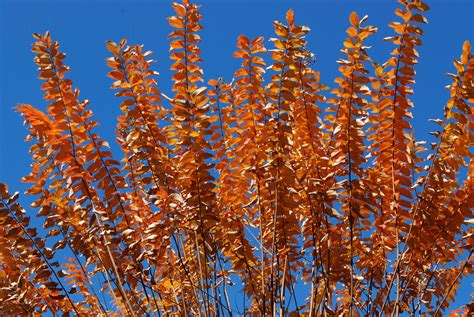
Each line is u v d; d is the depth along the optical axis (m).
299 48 3.87
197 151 3.90
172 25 3.99
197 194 3.95
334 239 4.03
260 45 3.95
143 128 4.03
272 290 3.90
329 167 3.99
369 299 4.12
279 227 4.01
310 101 3.99
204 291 4.00
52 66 3.88
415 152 3.89
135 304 4.18
